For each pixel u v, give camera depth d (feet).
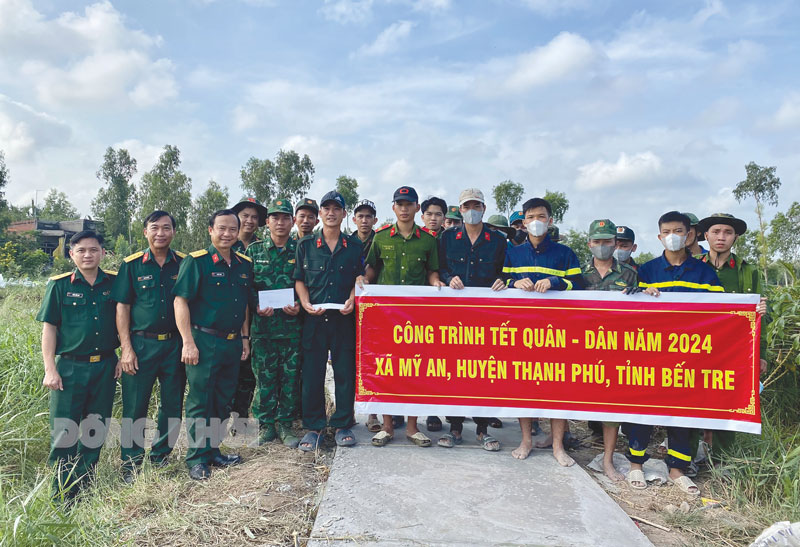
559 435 12.96
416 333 13.43
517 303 13.15
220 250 12.68
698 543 9.65
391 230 14.11
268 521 9.79
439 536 9.25
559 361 12.94
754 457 12.28
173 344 12.78
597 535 9.43
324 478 11.96
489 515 10.02
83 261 11.83
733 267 13.84
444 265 14.21
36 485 10.07
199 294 12.42
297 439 14.12
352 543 9.00
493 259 14.03
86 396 12.10
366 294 13.52
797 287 15.57
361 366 13.55
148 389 12.59
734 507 11.05
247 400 15.57
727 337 12.21
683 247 12.71
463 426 16.15
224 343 12.60
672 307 12.46
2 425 13.29
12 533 8.25
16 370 15.55
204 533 9.34
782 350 15.23
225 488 11.30
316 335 13.56
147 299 12.44
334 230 13.67
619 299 12.71
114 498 10.94
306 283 13.67
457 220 21.40
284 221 14.49
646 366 12.54
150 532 9.39
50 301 11.69
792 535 7.39
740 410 12.07
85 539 8.91
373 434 14.84
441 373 13.38
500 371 13.19
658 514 10.75
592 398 12.72
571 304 12.91
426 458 12.88
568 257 13.41
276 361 14.56
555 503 10.57
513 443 14.48
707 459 13.50
